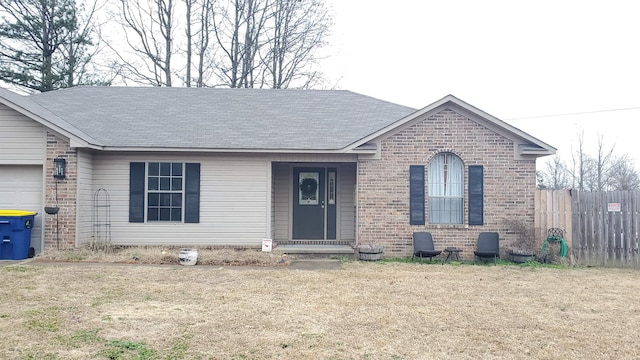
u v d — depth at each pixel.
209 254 12.50
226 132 14.21
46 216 12.66
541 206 13.33
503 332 6.61
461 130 13.55
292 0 29.05
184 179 13.76
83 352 5.61
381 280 10.12
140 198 13.68
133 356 5.52
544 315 7.50
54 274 10.09
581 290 9.39
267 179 13.84
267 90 18.03
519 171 13.48
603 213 12.80
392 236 13.51
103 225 13.62
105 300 8.04
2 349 5.66
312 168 15.52
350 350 5.84
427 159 13.52
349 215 15.37
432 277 10.54
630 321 7.23
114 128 14.19
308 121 15.27
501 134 13.51
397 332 6.55
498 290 9.29
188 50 29.02
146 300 8.09
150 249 13.08
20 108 12.32
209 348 5.82
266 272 10.92
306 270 11.27
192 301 8.08
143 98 16.81
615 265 12.60
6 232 11.99
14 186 12.92
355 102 17.06
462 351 5.88
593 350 5.97
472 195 13.46
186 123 14.77
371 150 13.34
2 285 8.98
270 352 5.72
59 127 12.39
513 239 13.35
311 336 6.32
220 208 13.80
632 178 37.50
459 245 13.42
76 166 12.73
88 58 28.03
